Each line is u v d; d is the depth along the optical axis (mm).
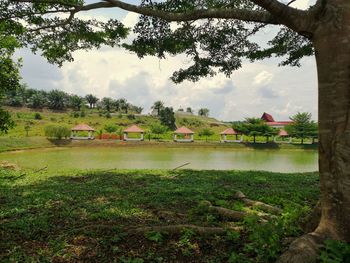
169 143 53500
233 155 39438
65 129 50562
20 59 10883
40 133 59250
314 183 11773
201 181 11719
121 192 9258
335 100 4617
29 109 95625
